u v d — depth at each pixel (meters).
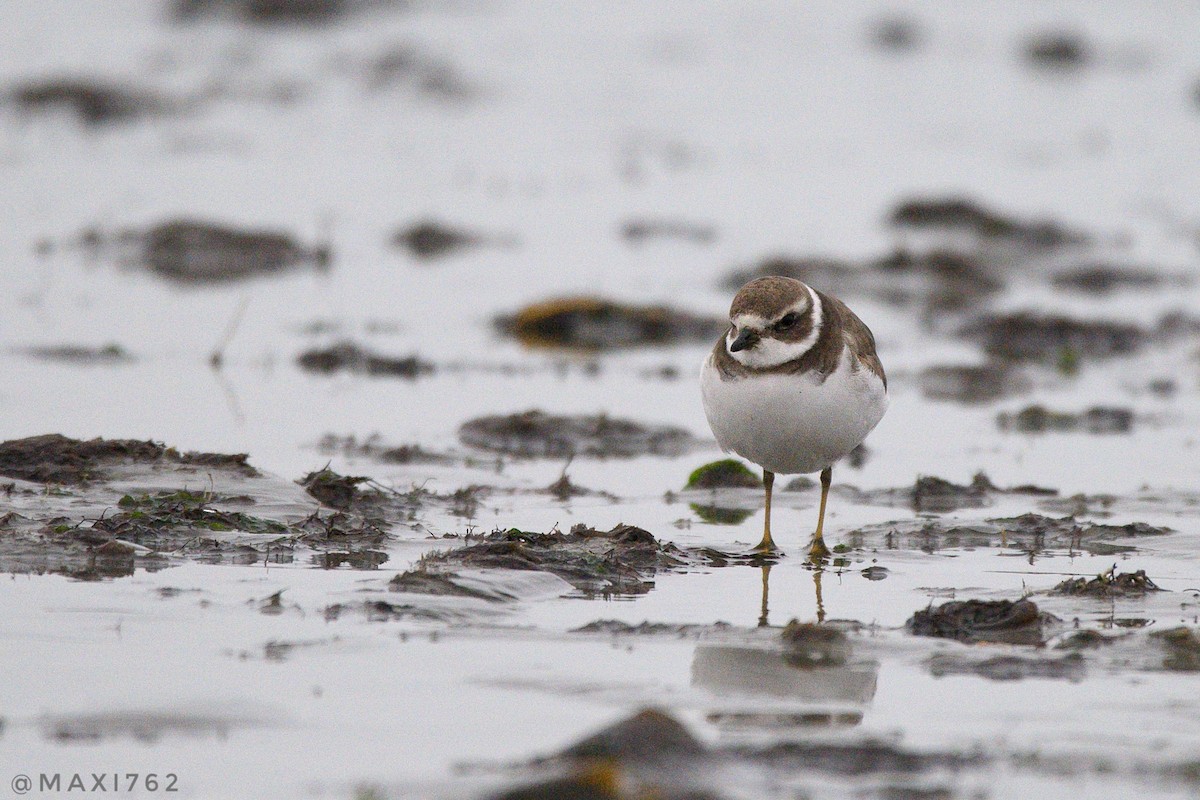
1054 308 21.94
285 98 37.00
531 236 26.06
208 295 21.00
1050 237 26.70
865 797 6.12
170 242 23.14
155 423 14.12
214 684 7.27
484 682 7.43
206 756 6.48
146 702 7.01
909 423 15.66
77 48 40.59
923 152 34.06
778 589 9.53
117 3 46.78
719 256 25.08
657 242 25.94
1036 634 8.50
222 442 13.51
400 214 27.16
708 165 32.41
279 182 29.11
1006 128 36.94
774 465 10.78
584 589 9.38
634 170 31.59
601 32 47.09
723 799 6.05
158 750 6.53
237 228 23.73
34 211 25.42
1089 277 24.17
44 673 7.37
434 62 40.56
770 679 7.59
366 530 10.47
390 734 6.73
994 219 27.11
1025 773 6.40
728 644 8.16
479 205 28.20
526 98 38.84
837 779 6.29
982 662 7.91
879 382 10.65
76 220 24.89
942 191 30.09
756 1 51.44
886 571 10.05
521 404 15.91
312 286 22.05
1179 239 27.27
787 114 37.94
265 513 10.80
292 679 7.39
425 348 18.61
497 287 22.42
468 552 9.71
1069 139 35.81
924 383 17.72
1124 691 7.48
